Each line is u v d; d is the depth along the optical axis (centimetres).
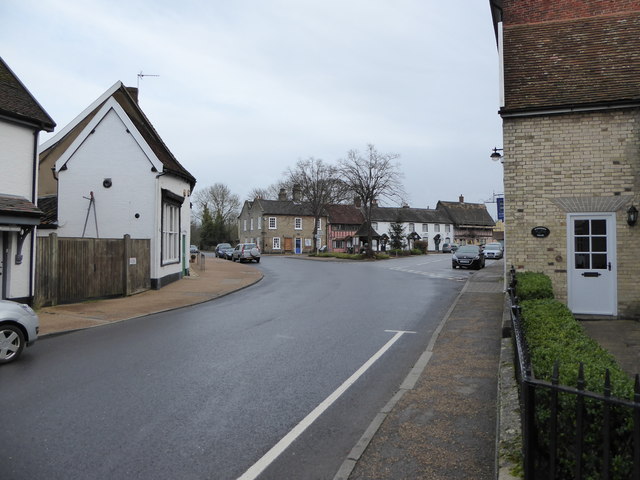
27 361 779
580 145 1080
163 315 1272
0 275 1191
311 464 422
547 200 1102
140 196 1833
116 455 435
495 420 502
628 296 1052
